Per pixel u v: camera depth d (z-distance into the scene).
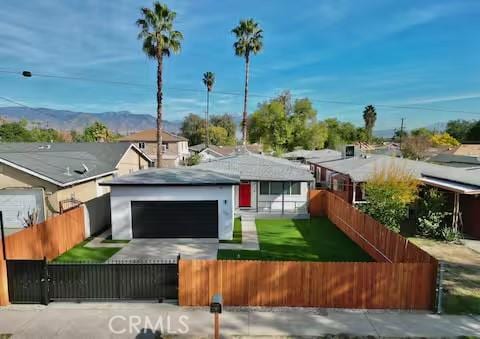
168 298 9.69
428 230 16.48
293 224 19.52
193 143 86.69
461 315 8.92
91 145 30.09
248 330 8.17
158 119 29.11
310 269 9.24
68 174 18.91
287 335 7.98
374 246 13.56
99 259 13.52
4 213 17.12
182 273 9.34
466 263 13.09
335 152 43.88
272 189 22.61
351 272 9.19
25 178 17.08
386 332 8.10
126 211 16.23
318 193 21.83
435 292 9.05
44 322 8.55
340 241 16.12
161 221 16.39
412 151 51.12
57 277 9.57
